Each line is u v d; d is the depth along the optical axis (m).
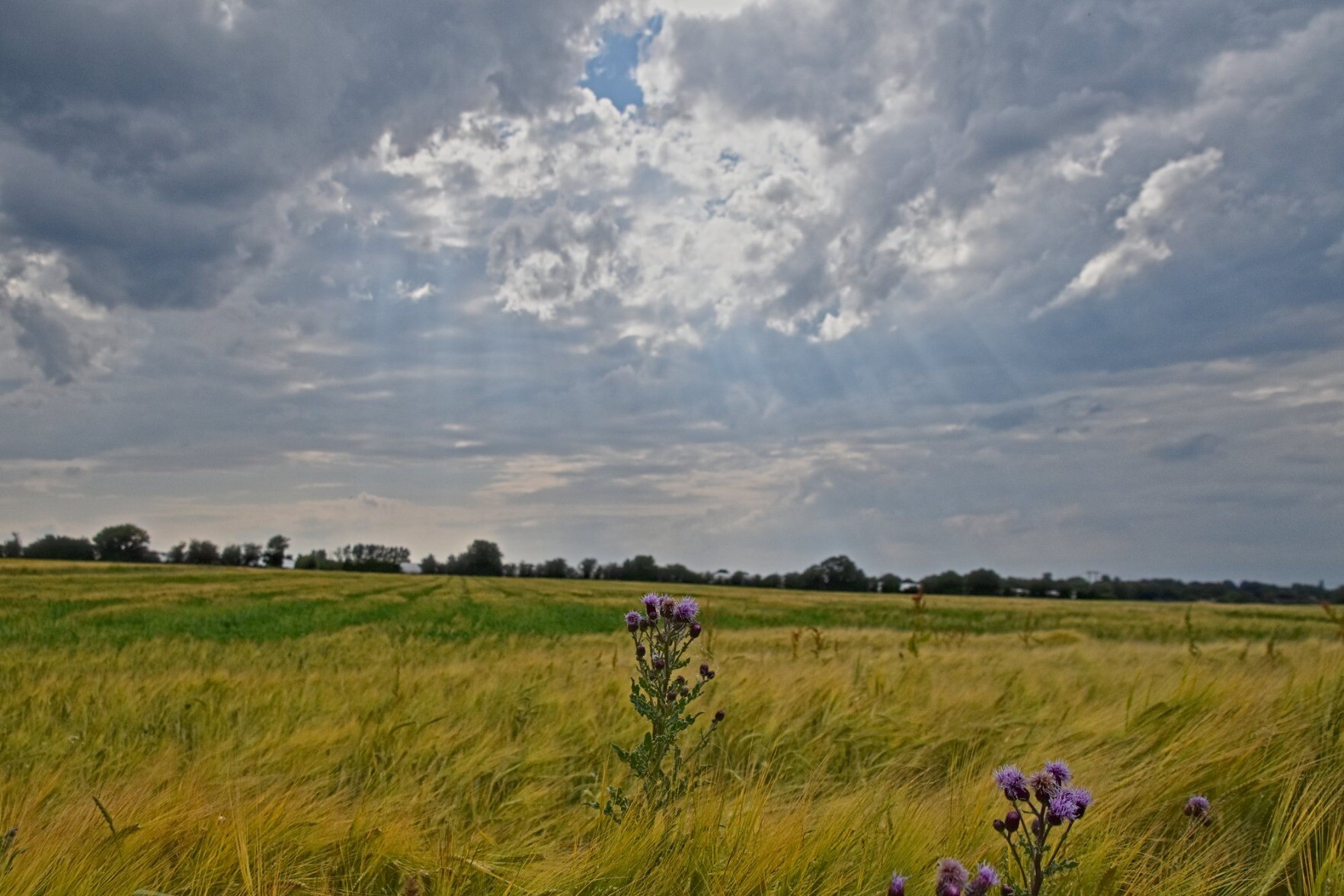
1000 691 6.48
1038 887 2.04
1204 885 2.70
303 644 18.28
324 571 102.88
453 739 5.07
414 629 25.88
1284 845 2.94
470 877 2.92
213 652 15.62
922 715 5.57
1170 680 6.05
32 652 16.09
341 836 3.25
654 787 3.30
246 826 3.09
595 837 3.22
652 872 2.76
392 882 3.16
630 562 130.75
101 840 2.84
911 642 9.98
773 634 19.44
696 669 7.32
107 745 5.19
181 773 4.30
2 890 2.41
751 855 2.76
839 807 3.31
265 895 2.71
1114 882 2.57
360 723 5.27
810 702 5.95
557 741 5.22
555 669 8.78
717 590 80.50
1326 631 29.86
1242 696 4.77
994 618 41.59
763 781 3.47
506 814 3.92
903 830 2.99
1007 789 2.13
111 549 119.19
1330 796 3.33
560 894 2.77
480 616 34.22
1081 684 7.19
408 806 3.67
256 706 6.48
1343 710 4.54
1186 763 3.80
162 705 6.80
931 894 2.58
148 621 27.70
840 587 116.56
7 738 5.52
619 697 6.17
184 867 2.86
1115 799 3.38
